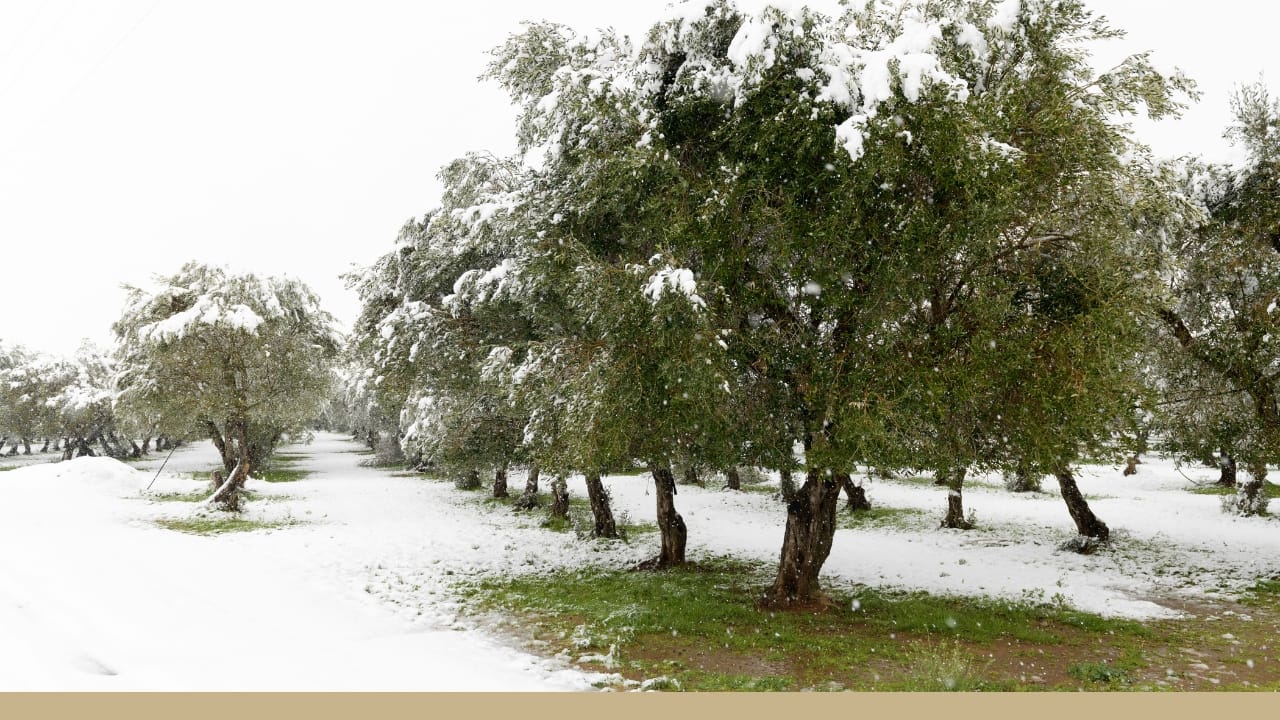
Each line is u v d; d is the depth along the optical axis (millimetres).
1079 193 8391
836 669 8094
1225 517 21094
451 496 29109
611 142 9836
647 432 10234
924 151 7430
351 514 22828
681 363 8141
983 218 7145
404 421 23141
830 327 9289
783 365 9234
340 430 94812
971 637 9531
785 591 11234
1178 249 13148
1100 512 22906
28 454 62969
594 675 7707
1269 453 12633
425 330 15070
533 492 25188
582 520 19969
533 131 11844
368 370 19312
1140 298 8039
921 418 8336
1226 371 12711
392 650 8531
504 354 12992
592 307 8992
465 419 18781
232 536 17594
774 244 8547
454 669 7777
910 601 11789
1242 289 12773
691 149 9828
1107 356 7633
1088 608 11336
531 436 12656
